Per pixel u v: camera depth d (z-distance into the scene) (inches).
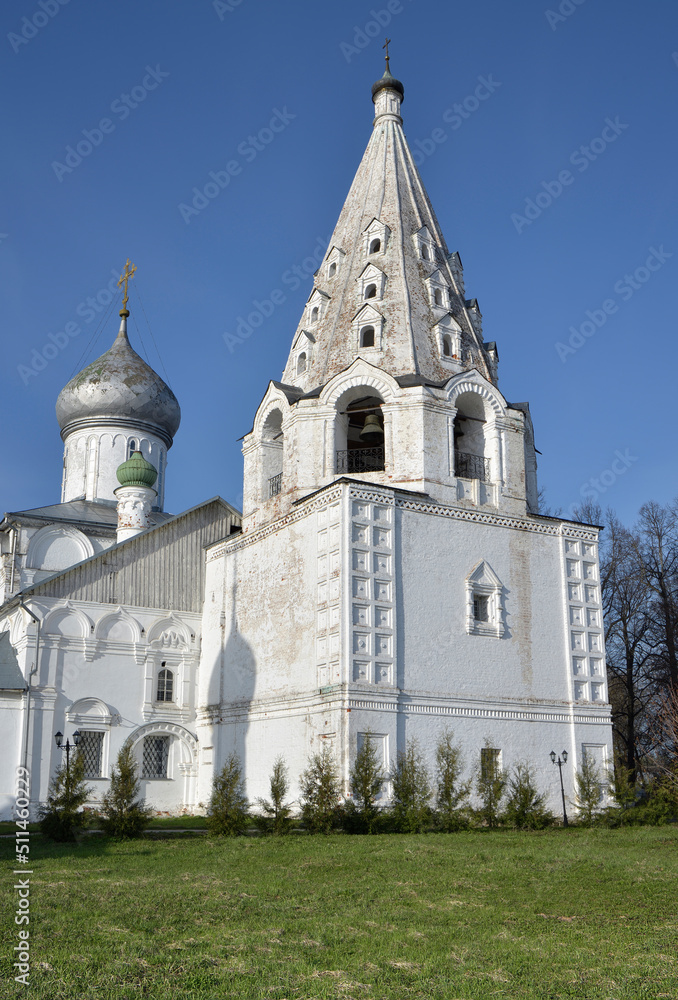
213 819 952.9
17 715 1302.9
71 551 1715.1
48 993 363.9
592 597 1328.7
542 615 1268.5
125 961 412.5
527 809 1034.1
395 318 1309.1
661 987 382.3
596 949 444.1
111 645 1396.4
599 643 1314.0
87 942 445.1
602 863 697.6
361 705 1068.5
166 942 450.6
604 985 385.1
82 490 1884.8
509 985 384.5
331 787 972.6
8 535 1726.1
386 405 1244.5
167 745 1412.4
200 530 1525.6
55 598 1369.3
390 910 534.0
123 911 518.0
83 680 1363.2
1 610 1454.2
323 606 1139.9
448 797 1008.9
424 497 1195.3
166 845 848.9
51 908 525.7
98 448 1889.8
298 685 1172.5
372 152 1513.3
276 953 433.7
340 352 1314.0
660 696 1835.6
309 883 621.0
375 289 1337.4
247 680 1304.1
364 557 1126.4
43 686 1327.5
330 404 1264.8
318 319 1392.7
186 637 1455.5
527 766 1186.0
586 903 556.7
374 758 1050.7
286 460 1291.8
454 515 1219.9
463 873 659.4
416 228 1409.9
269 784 1195.3
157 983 380.8
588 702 1272.1
